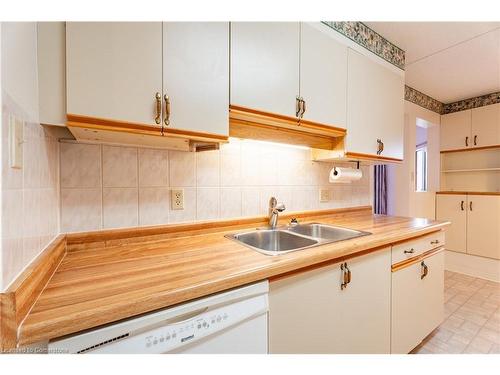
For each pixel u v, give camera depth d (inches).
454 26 67.6
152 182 45.4
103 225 40.9
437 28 68.7
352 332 44.8
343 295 43.2
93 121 29.4
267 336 32.8
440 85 109.2
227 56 40.0
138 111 32.1
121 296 23.4
